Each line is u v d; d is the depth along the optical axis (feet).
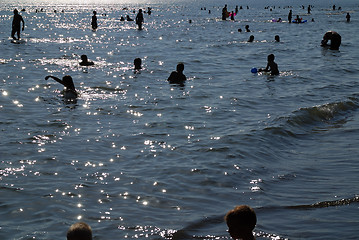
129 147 31.32
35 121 37.55
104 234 18.94
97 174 26.04
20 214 20.63
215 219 20.62
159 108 43.11
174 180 25.39
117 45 100.73
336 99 47.42
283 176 26.84
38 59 74.28
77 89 51.03
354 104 46.29
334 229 19.79
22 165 27.14
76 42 105.81
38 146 30.99
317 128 38.47
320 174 27.40
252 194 23.82
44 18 234.79
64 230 19.16
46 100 45.47
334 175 27.14
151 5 592.19
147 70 65.51
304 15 273.75
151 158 29.09
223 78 60.75
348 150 32.12
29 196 22.63
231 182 25.40
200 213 21.27
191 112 41.88
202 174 26.37
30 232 18.93
